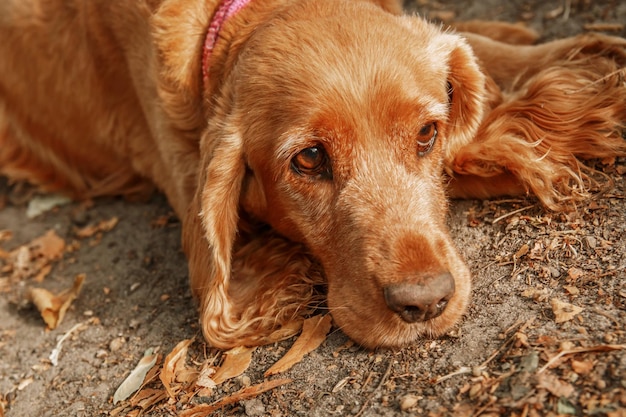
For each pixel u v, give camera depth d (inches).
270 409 20.9
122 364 24.2
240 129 22.8
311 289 23.8
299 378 21.4
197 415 21.4
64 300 27.4
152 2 26.3
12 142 33.7
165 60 25.3
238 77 23.0
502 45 28.4
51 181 33.8
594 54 26.6
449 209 24.9
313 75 21.7
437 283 20.0
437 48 23.0
